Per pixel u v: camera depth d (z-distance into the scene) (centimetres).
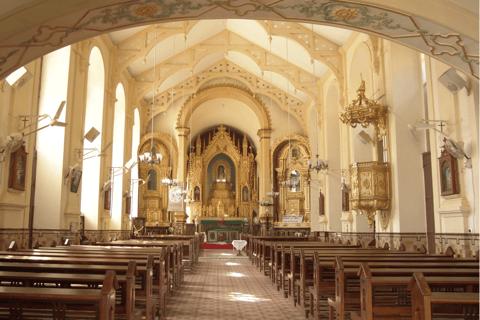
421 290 384
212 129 3325
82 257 727
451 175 1016
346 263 620
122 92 2083
